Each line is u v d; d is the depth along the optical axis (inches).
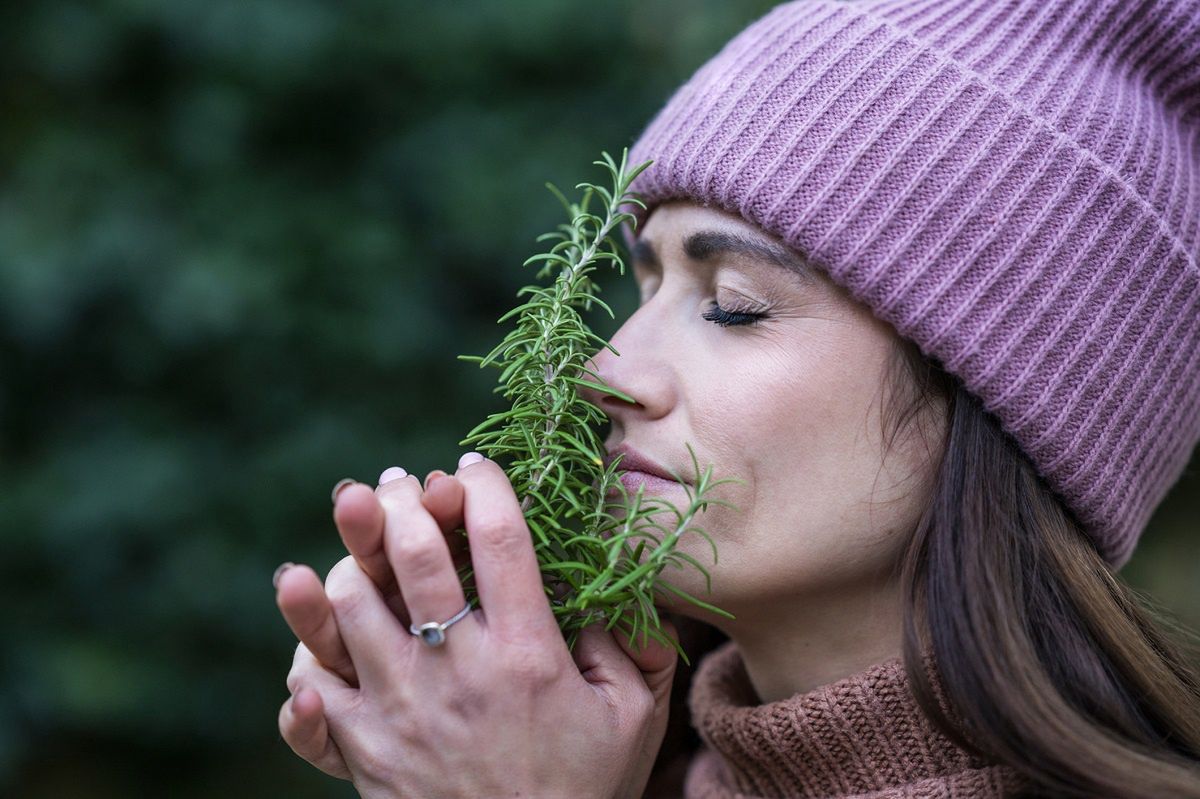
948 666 34.9
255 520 82.7
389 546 32.9
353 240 85.7
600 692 35.5
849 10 38.7
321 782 91.7
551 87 92.9
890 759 37.1
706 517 35.7
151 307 79.0
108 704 78.4
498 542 32.9
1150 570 103.5
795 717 37.9
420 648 33.4
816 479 35.9
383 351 84.5
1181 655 40.7
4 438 81.9
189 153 84.1
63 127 84.2
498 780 33.2
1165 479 43.4
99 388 83.6
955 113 36.2
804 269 35.9
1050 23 38.8
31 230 78.3
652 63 92.7
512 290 88.4
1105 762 33.1
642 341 37.6
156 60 85.7
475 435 34.3
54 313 77.4
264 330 81.0
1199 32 39.4
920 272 35.1
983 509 36.0
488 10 89.4
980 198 35.7
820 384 35.7
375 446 84.6
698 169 37.0
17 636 79.5
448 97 91.4
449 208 87.2
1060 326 36.2
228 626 82.0
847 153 35.7
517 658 32.8
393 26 88.2
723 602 37.1
